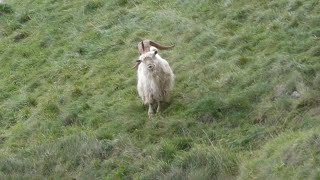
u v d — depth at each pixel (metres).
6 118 47.16
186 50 48.53
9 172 38.94
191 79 44.38
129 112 43.19
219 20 51.12
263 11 49.66
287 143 32.66
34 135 43.34
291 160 31.03
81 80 49.53
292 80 39.06
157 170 34.72
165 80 41.81
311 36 44.22
